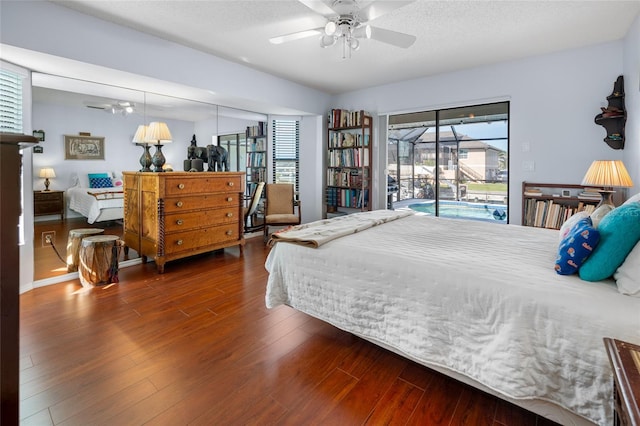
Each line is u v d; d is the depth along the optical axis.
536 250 1.82
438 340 1.47
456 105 4.25
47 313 2.37
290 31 3.04
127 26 2.95
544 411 1.22
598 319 1.09
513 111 3.82
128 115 3.63
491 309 1.31
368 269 1.72
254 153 5.09
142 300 2.63
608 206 1.73
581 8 2.58
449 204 4.92
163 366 1.74
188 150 4.09
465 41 3.23
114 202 3.63
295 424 1.35
